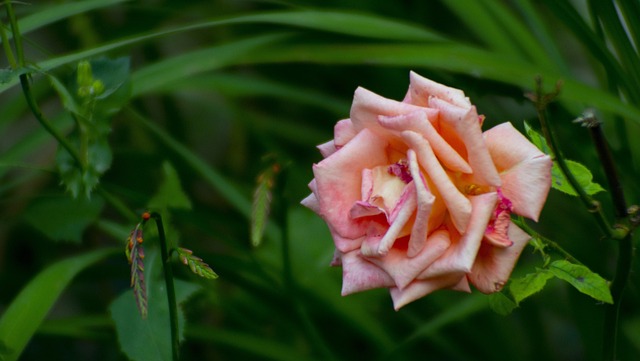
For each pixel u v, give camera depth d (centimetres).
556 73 107
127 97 98
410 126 87
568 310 118
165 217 99
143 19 125
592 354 110
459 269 87
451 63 105
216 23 106
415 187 86
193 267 91
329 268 116
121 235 108
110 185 107
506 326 119
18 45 95
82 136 97
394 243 89
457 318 109
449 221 88
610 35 106
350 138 91
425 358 122
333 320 119
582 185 92
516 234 88
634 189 107
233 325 123
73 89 98
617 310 92
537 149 88
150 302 96
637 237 102
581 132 108
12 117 114
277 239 116
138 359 95
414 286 88
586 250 113
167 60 109
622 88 107
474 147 87
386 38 107
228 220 118
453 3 114
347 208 89
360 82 124
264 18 106
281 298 111
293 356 110
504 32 113
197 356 123
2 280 121
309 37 109
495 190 88
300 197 121
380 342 113
